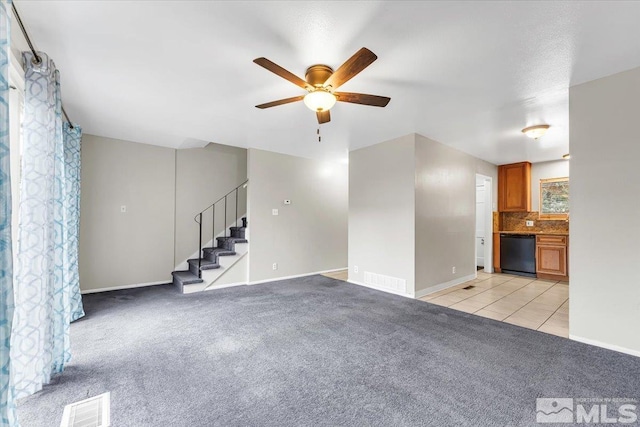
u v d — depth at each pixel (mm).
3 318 1042
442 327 2807
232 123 3523
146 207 4562
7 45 1081
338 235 6004
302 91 2625
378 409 1589
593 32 1770
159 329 2744
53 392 1731
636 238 2184
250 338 2545
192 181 5055
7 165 1068
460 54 2027
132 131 3898
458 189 4699
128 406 1606
